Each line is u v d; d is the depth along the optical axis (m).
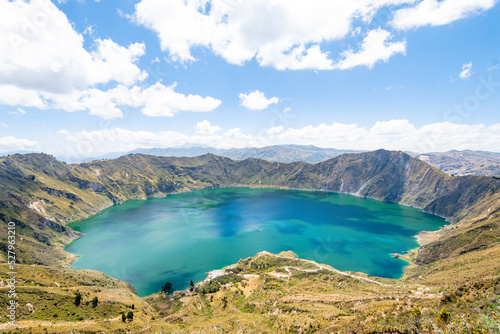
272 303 85.12
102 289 107.31
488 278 36.84
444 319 29.72
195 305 102.94
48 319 77.19
